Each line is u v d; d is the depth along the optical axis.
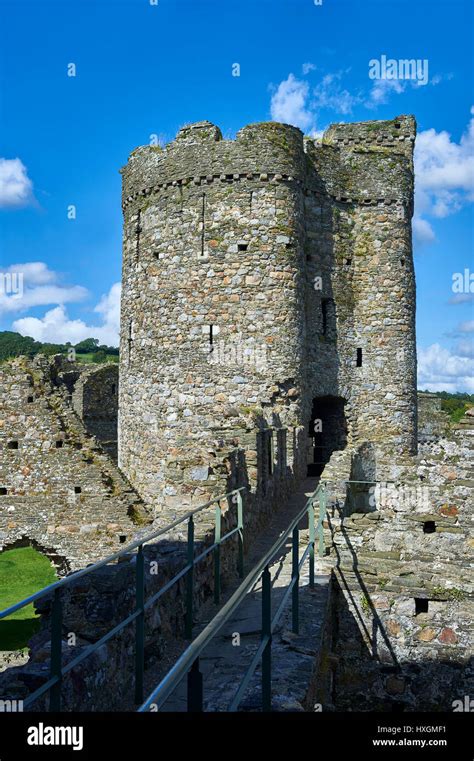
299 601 9.56
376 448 26.50
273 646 7.73
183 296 24.41
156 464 24.62
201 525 10.74
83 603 6.91
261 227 23.88
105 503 16.73
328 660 10.09
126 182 27.30
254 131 24.16
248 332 23.70
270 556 6.02
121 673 6.79
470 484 11.62
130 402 26.47
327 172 26.78
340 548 11.88
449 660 11.22
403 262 27.38
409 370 27.27
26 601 4.44
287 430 21.38
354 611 11.59
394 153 27.53
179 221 24.66
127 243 27.27
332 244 26.73
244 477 14.15
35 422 17.09
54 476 16.91
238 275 23.89
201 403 23.91
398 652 11.38
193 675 4.25
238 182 24.08
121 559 9.09
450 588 11.41
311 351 25.78
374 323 27.03
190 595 8.53
